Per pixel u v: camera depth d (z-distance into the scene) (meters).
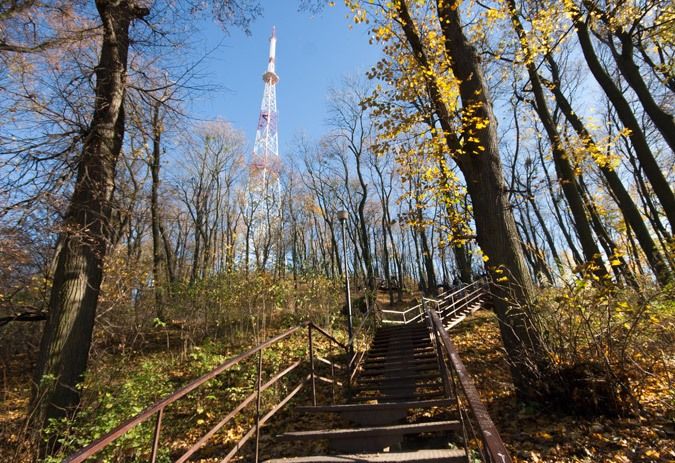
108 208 6.61
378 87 7.17
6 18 5.67
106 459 4.13
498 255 5.86
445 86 6.51
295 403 6.74
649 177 9.33
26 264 5.82
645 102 9.37
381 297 31.88
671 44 11.11
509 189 6.38
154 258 14.48
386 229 32.81
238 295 11.80
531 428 4.45
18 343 8.43
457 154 6.57
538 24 8.39
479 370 7.25
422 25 7.37
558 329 4.68
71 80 6.55
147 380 5.56
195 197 29.78
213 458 4.98
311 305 13.27
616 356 4.32
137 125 7.47
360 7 6.79
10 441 4.80
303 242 38.41
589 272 4.50
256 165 33.69
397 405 4.61
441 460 3.29
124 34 7.46
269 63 37.75
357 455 3.52
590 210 15.05
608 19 9.39
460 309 14.59
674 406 4.02
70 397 5.24
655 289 4.89
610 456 3.60
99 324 7.21
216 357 7.82
